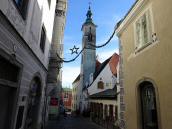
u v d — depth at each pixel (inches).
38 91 425.7
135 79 309.3
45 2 398.9
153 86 256.5
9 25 196.1
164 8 243.1
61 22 648.4
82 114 1397.6
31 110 384.8
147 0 280.8
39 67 398.0
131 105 319.0
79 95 1716.3
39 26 356.2
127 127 329.7
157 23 256.7
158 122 238.2
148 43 274.5
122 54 374.6
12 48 214.1
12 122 234.4
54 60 576.4
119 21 390.3
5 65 212.4
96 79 1209.4
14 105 238.2
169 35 228.5
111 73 1177.4
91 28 1593.3
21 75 256.4
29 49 289.4
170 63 222.5
